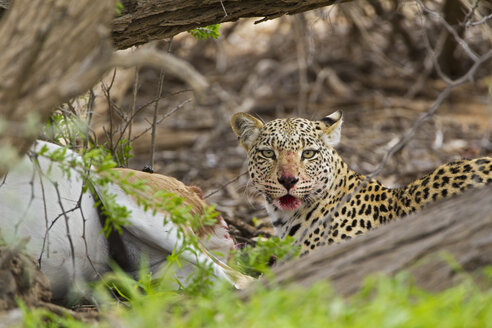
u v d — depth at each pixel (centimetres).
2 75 481
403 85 2388
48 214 746
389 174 1697
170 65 441
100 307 740
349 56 2544
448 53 2325
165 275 729
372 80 2438
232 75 2564
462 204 535
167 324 530
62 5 489
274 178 992
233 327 479
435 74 2398
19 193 736
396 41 2562
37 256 739
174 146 2072
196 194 887
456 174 971
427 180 990
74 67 494
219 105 2369
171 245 782
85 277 783
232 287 772
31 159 638
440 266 499
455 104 2242
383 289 471
